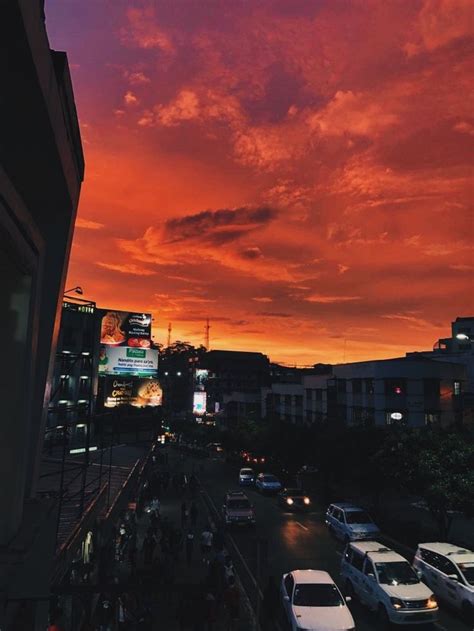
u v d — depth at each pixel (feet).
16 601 22.90
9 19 17.12
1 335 22.34
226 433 196.03
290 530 86.48
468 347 216.13
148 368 206.28
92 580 54.54
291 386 213.25
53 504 31.09
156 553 69.21
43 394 36.11
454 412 142.72
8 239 19.12
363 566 51.08
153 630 43.39
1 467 22.91
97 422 168.04
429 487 66.18
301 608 42.45
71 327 167.32
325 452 104.32
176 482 127.03
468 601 46.32
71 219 37.81
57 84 26.37
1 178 16.67
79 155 36.27
